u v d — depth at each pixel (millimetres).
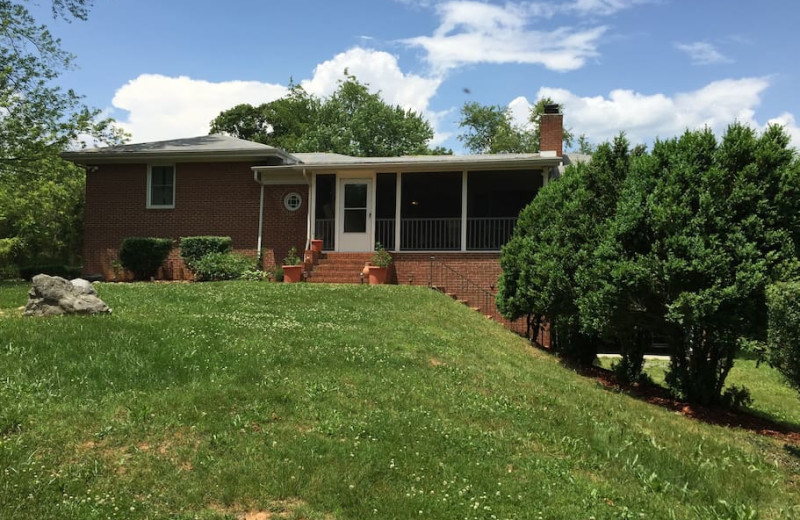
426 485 3990
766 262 6562
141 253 15914
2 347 5766
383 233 16750
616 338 9477
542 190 11062
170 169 17453
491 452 4641
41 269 18281
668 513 3945
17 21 18297
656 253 7301
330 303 10164
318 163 15969
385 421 4914
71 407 4617
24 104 18406
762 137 7086
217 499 3645
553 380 7719
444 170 15703
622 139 9547
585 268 8859
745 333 6676
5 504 3350
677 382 8031
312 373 5949
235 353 6273
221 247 15672
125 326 6867
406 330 8641
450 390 6086
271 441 4359
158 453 4094
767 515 4184
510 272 11156
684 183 7289
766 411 8688
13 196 22891
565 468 4539
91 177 17703
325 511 3605
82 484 3639
